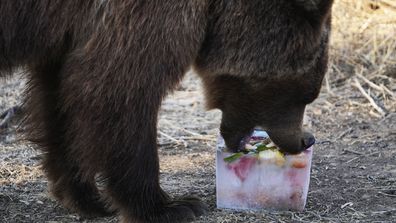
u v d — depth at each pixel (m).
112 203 8.79
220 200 9.51
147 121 8.39
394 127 13.21
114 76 8.18
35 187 10.57
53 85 9.29
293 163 9.31
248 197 9.45
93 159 8.50
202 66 8.93
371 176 10.97
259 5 8.49
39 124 9.55
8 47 8.43
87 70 8.24
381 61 15.86
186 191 10.30
